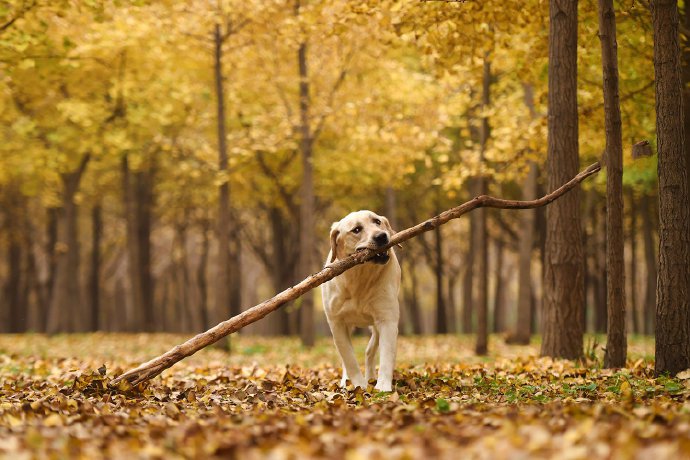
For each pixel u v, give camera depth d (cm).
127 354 1728
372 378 844
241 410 633
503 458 391
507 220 3142
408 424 523
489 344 2119
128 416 586
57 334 2689
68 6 1268
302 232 2081
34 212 3572
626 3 1126
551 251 1090
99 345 2120
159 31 1828
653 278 2445
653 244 2453
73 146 2247
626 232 3089
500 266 3344
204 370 1036
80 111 1991
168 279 4316
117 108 2277
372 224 780
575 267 1079
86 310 3997
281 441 468
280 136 2052
